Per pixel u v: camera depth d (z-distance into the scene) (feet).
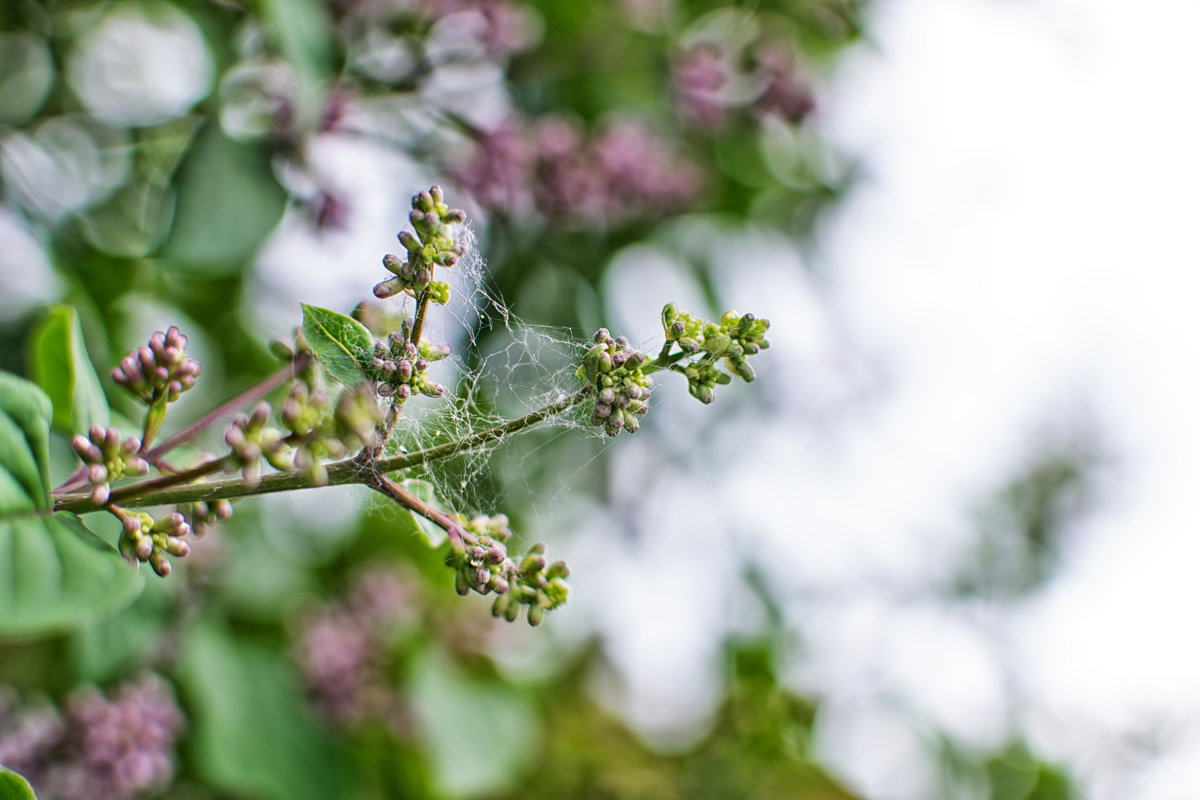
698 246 13.93
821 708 15.25
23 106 10.17
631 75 13.44
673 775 14.47
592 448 13.07
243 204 8.91
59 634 9.02
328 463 4.57
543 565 5.00
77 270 9.68
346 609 11.86
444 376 5.94
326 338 4.49
